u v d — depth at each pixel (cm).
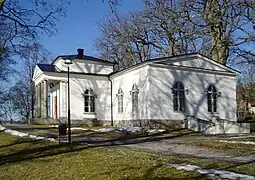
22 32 1883
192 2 3762
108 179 1057
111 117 3725
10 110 6119
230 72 3550
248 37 3538
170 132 2742
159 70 3130
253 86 6375
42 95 3781
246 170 1062
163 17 4266
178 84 3209
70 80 3622
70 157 1517
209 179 940
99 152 1575
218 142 1914
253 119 4509
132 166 1193
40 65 3909
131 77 3356
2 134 2741
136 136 2477
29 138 2331
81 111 3622
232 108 3525
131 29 4875
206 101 3356
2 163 1532
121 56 5384
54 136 2439
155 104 3059
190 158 1355
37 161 1501
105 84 3781
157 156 1401
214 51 3738
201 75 3362
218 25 3653
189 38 4034
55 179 1162
